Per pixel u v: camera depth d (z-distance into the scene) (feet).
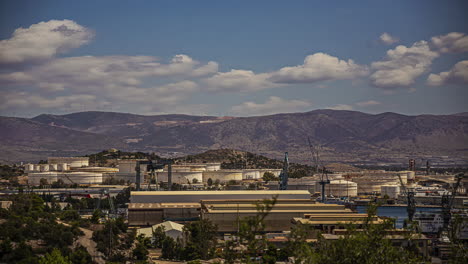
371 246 473.67
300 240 529.86
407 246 534.78
